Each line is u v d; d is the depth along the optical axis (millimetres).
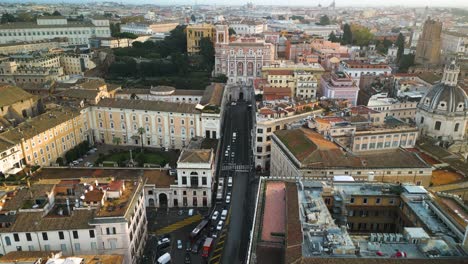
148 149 192750
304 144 132625
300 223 74500
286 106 176875
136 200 110125
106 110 194125
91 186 108500
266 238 76062
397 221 93188
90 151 189750
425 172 122250
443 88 165875
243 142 199375
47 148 167000
